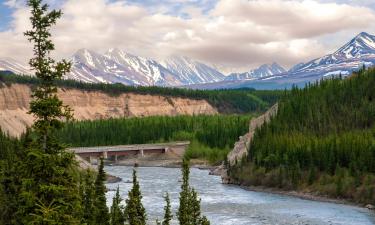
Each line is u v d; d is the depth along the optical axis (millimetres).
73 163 22656
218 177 166375
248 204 107938
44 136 22141
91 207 43625
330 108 173875
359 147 126812
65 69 22047
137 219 43781
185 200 46406
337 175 121625
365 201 107500
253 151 154000
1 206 32219
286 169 134500
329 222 87000
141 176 166375
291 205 107125
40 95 21922
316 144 137375
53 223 20984
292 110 175375
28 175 21859
